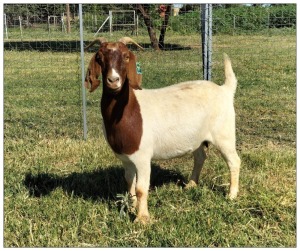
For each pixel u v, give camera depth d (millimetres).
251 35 5570
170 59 4844
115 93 1488
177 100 1668
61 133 2727
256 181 1967
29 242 1516
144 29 7012
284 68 4688
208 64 2490
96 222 1629
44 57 5172
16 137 2658
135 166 1603
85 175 2051
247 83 4043
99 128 2809
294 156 2248
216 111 1744
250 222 1626
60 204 1761
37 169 2141
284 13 5395
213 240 1510
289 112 3115
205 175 2076
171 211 1705
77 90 3949
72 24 6250
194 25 5602
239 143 2533
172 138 1644
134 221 1625
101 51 1418
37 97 3693
